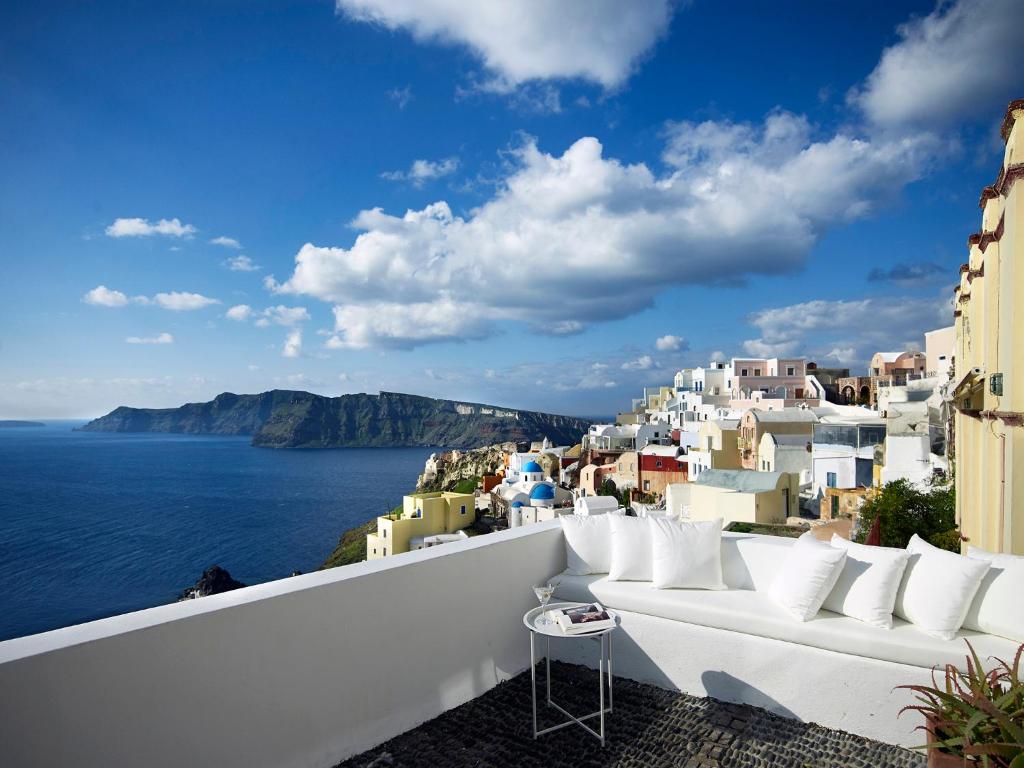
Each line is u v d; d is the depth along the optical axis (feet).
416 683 11.16
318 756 9.51
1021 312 18.47
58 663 6.68
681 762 9.70
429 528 144.46
